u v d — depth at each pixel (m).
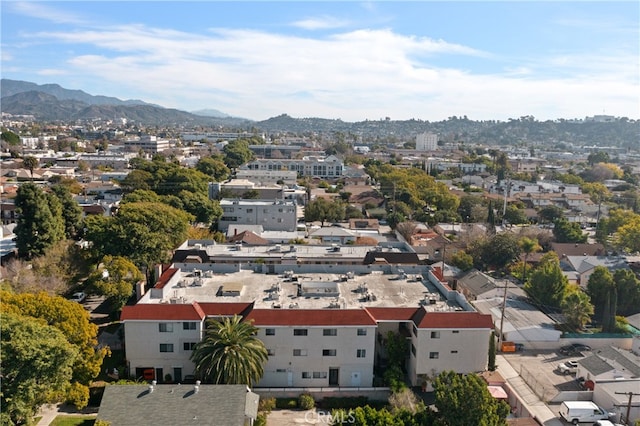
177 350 55.38
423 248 109.19
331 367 55.94
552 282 79.44
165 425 42.09
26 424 42.44
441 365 55.78
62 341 43.75
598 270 81.88
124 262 72.00
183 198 123.62
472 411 40.56
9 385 40.09
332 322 55.00
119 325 69.69
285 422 50.38
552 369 62.28
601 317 79.12
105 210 128.88
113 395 44.41
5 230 113.69
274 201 136.00
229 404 44.25
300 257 85.81
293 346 55.31
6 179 183.12
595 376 56.34
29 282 70.62
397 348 57.09
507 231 115.31
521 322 70.62
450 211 146.38
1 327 41.00
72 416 48.91
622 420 50.34
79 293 79.75
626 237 111.81
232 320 53.91
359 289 64.06
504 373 60.75
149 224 86.56
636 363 58.78
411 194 162.50
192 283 64.25
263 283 65.44
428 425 42.03
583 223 150.50
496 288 83.56
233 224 125.19
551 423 50.78
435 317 55.28
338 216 144.12
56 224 93.81
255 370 50.97
